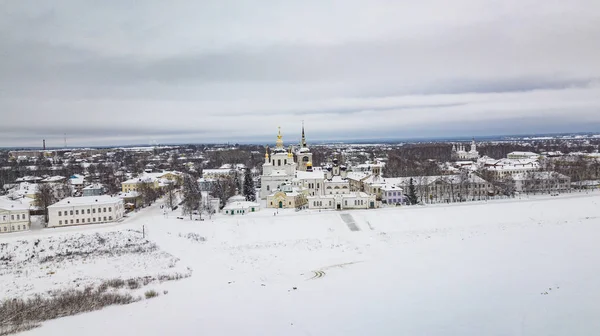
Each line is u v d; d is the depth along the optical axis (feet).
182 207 625.41
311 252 430.61
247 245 461.37
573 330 192.85
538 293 247.50
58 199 650.84
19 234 450.30
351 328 209.26
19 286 330.95
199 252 426.10
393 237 485.97
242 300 271.08
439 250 402.52
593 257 334.65
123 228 476.95
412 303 243.81
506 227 517.55
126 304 278.67
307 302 258.37
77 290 317.83
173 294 296.92
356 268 355.77
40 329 235.20
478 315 217.36
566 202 622.54
